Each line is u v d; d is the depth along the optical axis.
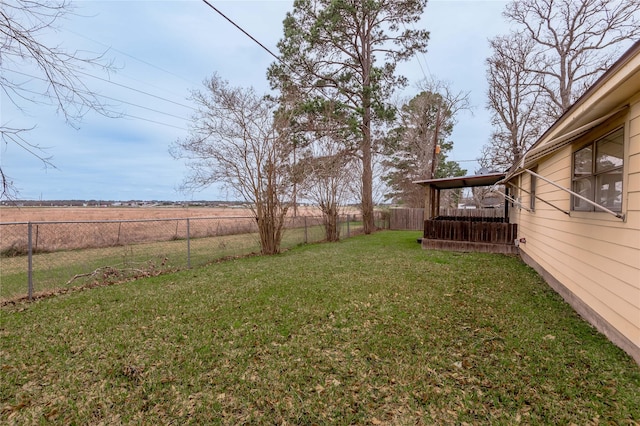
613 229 3.20
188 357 2.93
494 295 4.76
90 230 11.03
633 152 2.82
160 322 3.81
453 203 26.55
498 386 2.40
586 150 4.05
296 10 14.59
